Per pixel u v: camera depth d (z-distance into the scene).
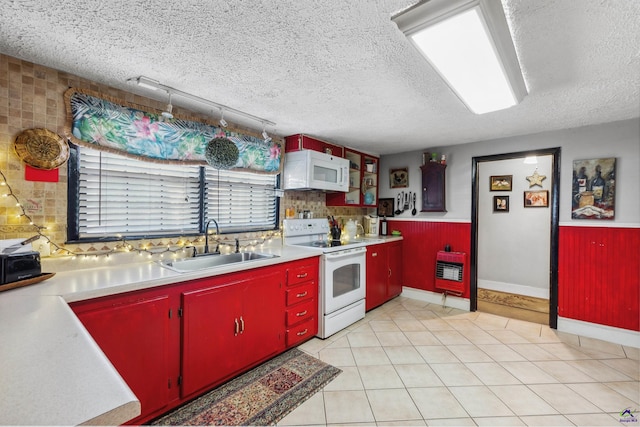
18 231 1.63
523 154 3.26
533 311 3.60
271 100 2.24
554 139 3.08
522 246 4.28
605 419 1.74
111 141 1.94
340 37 1.41
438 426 1.67
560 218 3.05
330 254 2.84
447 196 3.82
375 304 3.61
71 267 1.80
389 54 1.57
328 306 2.81
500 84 1.75
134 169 2.16
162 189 2.32
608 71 1.75
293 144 3.21
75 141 1.79
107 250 1.98
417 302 3.94
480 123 2.82
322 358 2.43
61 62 1.66
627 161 2.72
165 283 1.68
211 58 1.62
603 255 2.83
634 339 2.68
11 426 0.48
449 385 2.07
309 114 2.56
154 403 1.66
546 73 1.78
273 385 2.04
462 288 3.59
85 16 1.25
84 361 0.73
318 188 3.19
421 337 2.85
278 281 2.41
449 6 1.14
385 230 4.30
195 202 2.54
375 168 4.29
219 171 2.71
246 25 1.32
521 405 1.86
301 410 1.80
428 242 3.98
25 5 1.17
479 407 1.84
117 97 2.00
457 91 1.87
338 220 4.11
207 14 1.24
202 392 1.92
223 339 2.00
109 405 0.56
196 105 2.31
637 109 2.42
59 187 1.78
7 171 1.59
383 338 2.82
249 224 2.99
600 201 2.84
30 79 1.66
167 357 1.71
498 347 2.65
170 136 2.25
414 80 1.88
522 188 4.27
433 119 2.70
